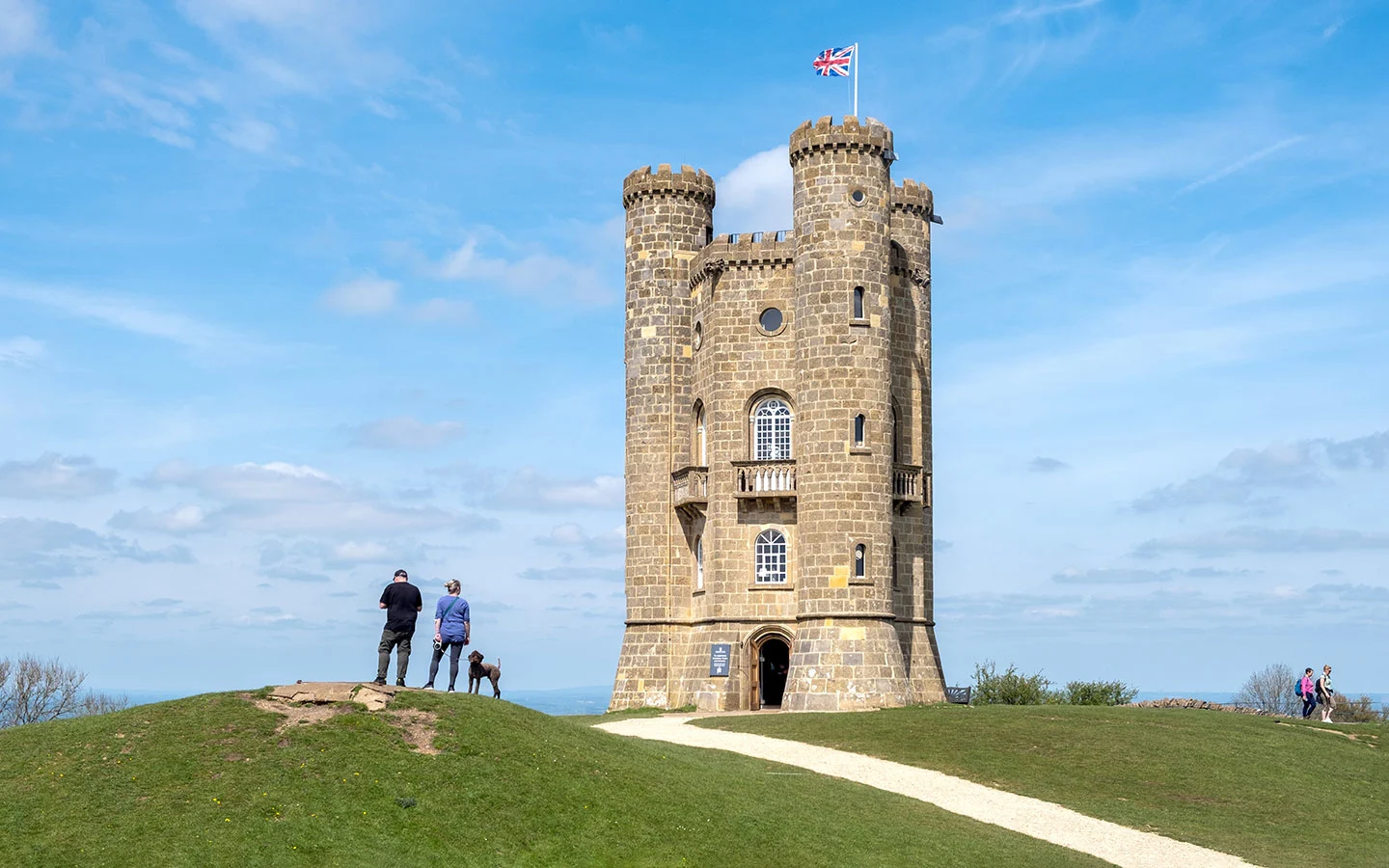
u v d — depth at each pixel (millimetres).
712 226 72688
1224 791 43656
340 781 31141
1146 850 36562
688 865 30516
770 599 65125
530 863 29453
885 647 61188
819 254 63500
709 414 67062
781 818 34531
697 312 69562
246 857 27766
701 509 67625
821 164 63906
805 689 60719
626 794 33562
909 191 69812
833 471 62219
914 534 67188
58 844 27750
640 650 68688
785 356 66062
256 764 31406
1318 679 59688
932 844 34531
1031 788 42969
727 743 48000
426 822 30203
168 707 34594
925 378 69250
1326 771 46781
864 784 40844
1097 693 74688
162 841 28031
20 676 93562
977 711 54906
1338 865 36469
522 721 36531
